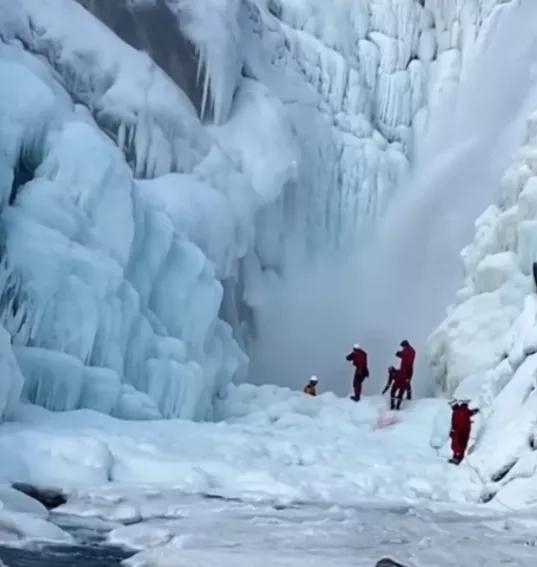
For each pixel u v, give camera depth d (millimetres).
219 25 23062
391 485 13641
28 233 15609
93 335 15859
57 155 16891
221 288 19516
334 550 8961
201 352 19031
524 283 20422
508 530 10945
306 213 25547
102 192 17141
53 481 11727
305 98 25922
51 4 20859
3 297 15258
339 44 28031
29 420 13984
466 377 20125
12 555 8305
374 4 29188
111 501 11055
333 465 14578
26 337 15273
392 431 18078
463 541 9953
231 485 12672
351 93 27516
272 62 25797
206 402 18812
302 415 19078
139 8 22359
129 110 20688
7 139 16250
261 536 9492
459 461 15266
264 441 15336
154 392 17219
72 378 15250
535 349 16266
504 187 23016
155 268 18328
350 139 26938
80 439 12602
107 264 16344
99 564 8156
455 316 21500
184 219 20141
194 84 22859
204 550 8609
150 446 13562
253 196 22469
